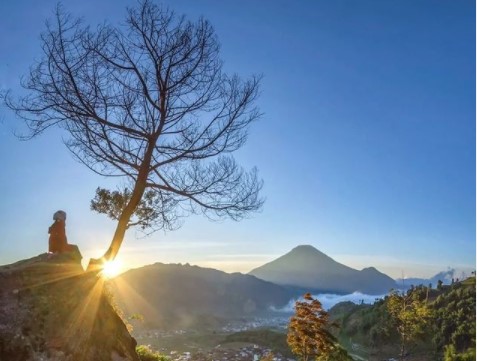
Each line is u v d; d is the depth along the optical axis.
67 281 12.20
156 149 16.39
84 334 11.58
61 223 13.59
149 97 15.95
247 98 17.03
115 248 15.20
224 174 17.00
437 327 147.12
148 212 17.34
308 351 60.94
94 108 15.76
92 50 15.79
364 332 169.25
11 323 10.48
